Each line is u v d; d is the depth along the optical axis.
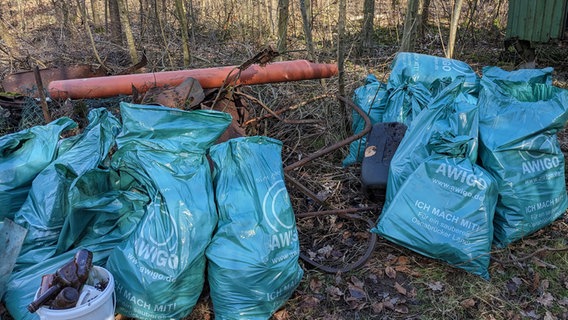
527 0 6.39
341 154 4.07
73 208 2.46
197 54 5.96
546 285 2.73
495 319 2.54
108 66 5.26
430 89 3.95
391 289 2.74
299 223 3.28
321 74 4.12
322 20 7.52
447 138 2.91
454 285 2.76
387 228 2.93
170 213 2.32
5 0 9.78
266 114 4.07
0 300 2.37
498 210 2.97
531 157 2.95
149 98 3.52
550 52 6.59
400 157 3.14
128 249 2.37
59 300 2.03
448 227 2.77
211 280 2.43
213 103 3.63
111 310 2.20
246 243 2.38
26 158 2.87
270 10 7.28
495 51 7.34
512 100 3.07
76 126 3.13
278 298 2.47
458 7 4.88
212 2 8.34
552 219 3.10
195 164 2.54
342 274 2.83
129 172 2.56
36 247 2.61
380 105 4.08
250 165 2.55
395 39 7.88
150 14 7.39
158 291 2.28
